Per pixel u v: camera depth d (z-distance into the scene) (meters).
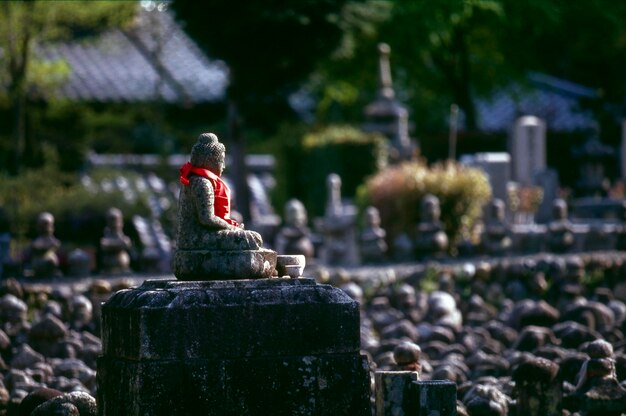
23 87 36.91
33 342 19.50
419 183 31.61
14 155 37.47
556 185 38.25
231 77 37.50
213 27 35.91
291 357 11.87
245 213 37.81
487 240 31.36
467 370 18.61
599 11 51.25
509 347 21.70
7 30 35.47
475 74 55.84
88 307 21.59
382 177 32.62
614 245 33.28
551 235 32.03
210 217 12.12
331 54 36.84
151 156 47.31
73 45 53.72
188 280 12.11
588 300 27.34
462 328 22.77
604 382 14.34
